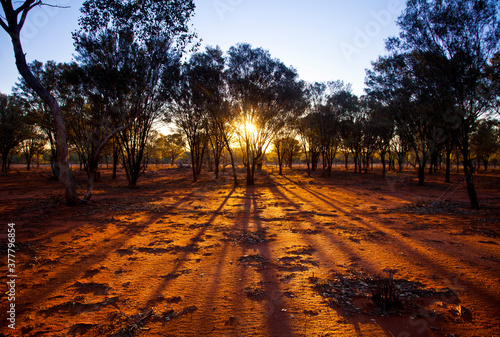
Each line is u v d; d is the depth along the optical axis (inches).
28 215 432.8
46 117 994.7
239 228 358.9
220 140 1333.7
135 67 579.8
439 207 510.6
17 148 1898.4
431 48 508.7
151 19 577.3
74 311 155.0
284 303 162.7
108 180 1246.9
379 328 136.8
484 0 454.3
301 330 135.3
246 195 749.3
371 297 166.4
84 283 190.2
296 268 218.2
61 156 500.4
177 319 146.2
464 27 473.7
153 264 228.1
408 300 164.7
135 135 898.1
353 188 942.4
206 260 237.9
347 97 1427.2
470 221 390.3
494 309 153.8
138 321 142.9
